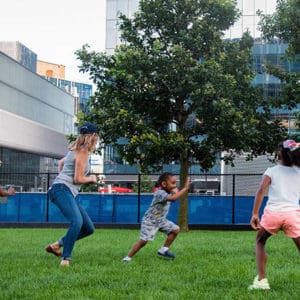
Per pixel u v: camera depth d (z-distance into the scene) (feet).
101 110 62.85
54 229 63.31
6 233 51.31
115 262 24.04
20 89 153.79
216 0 62.59
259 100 64.49
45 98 175.22
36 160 162.71
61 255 24.45
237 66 63.05
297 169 16.85
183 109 63.77
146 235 24.88
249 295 15.55
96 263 23.63
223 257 27.04
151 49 63.16
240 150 64.59
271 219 16.51
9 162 144.25
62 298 15.08
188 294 15.69
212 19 64.23
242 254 28.48
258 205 16.96
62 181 22.85
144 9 63.46
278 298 15.14
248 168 98.22
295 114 64.34
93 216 71.82
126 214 71.56
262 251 16.96
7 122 138.82
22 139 148.46
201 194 70.49
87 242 37.09
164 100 62.23
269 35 64.28
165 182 25.20
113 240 39.40
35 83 165.99
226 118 58.85
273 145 64.64
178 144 58.75
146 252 29.01
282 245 34.50
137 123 60.03
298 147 16.61
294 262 24.72
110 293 15.92
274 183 16.75
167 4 62.95
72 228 22.41
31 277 19.10
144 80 61.21
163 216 25.36
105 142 62.49
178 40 62.80
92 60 64.18
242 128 59.77
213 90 57.93
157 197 24.82
